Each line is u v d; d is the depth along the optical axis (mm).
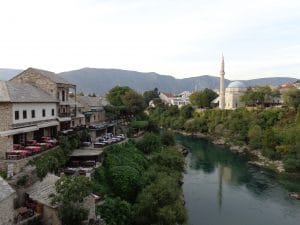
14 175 44406
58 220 36938
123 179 54281
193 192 71938
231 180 81750
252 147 117938
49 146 55219
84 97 99562
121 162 62438
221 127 150500
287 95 137625
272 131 111500
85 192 36688
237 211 61094
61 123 72562
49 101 64438
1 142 48312
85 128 78500
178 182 67500
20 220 35375
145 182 55688
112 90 126312
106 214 43406
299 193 71312
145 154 82062
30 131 57156
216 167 95312
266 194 71062
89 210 39406
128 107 114562
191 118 181875
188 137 156875
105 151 64625
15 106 53062
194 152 117875
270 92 172375
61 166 54875
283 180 81938
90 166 56938
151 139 85750
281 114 129625
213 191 72875
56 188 36906
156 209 45188
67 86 76125
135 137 93250
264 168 94375
